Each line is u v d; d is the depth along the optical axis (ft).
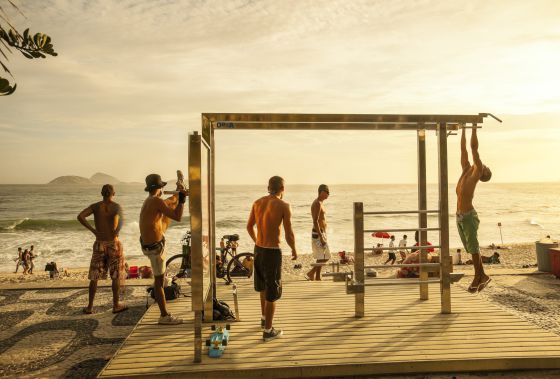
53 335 18.61
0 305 23.97
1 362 15.57
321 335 15.19
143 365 12.86
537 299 24.90
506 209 209.15
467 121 17.07
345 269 40.01
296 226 134.00
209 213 17.34
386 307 18.62
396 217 154.71
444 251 17.44
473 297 20.27
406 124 18.03
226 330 15.25
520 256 67.67
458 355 13.28
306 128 17.79
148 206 17.01
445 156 17.21
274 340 14.75
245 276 29.14
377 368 12.81
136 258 74.18
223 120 16.96
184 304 19.88
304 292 21.47
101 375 12.20
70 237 105.70
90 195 372.58
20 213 193.88
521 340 14.52
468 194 17.30
